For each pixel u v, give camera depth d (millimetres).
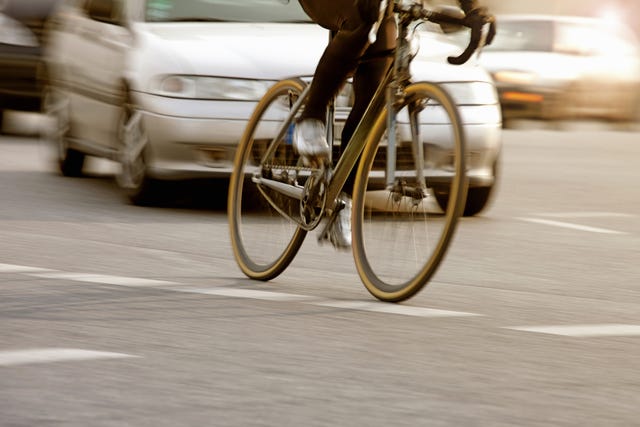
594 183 26438
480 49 11930
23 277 13148
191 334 10492
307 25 21375
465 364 9680
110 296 12180
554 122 45344
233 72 19156
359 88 12250
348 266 14773
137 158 19750
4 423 7738
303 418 7980
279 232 13312
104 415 7949
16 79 32625
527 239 17875
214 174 19156
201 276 13688
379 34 12055
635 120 47281
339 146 12570
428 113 11633
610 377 9391
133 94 19766
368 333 10758
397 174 11898
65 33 23922
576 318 11930
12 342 10016
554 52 45656
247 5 21625
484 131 19516
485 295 13133
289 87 13281
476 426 7918
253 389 8695
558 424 8023
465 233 18344
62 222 17891
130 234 16891
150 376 8984
